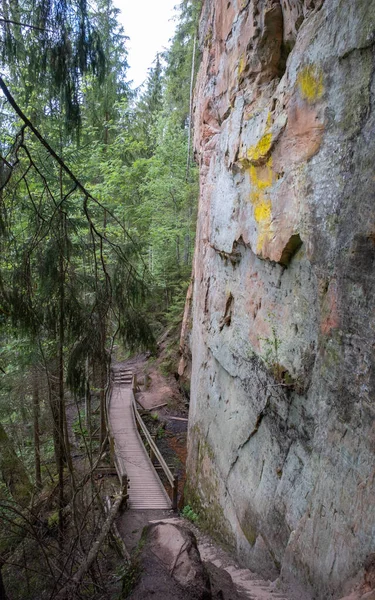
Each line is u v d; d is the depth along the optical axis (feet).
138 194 74.59
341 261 15.51
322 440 16.70
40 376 26.13
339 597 13.52
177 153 76.54
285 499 19.36
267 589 17.62
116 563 24.85
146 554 13.82
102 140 59.36
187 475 38.86
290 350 19.92
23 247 14.82
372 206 13.64
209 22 39.75
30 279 14.66
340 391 15.55
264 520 21.39
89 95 22.30
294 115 19.30
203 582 12.39
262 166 23.40
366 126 14.24
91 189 53.67
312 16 19.10
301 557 16.70
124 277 16.53
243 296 27.66
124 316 16.55
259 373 23.73
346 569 13.67
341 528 14.43
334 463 15.58
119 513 32.83
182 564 13.03
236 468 26.71
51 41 13.10
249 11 25.73
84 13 13.16
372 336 13.65
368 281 13.92
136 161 65.31
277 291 22.12
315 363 17.58
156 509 34.30
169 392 61.36
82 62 13.46
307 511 17.08
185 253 76.38
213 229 33.96
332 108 16.39
